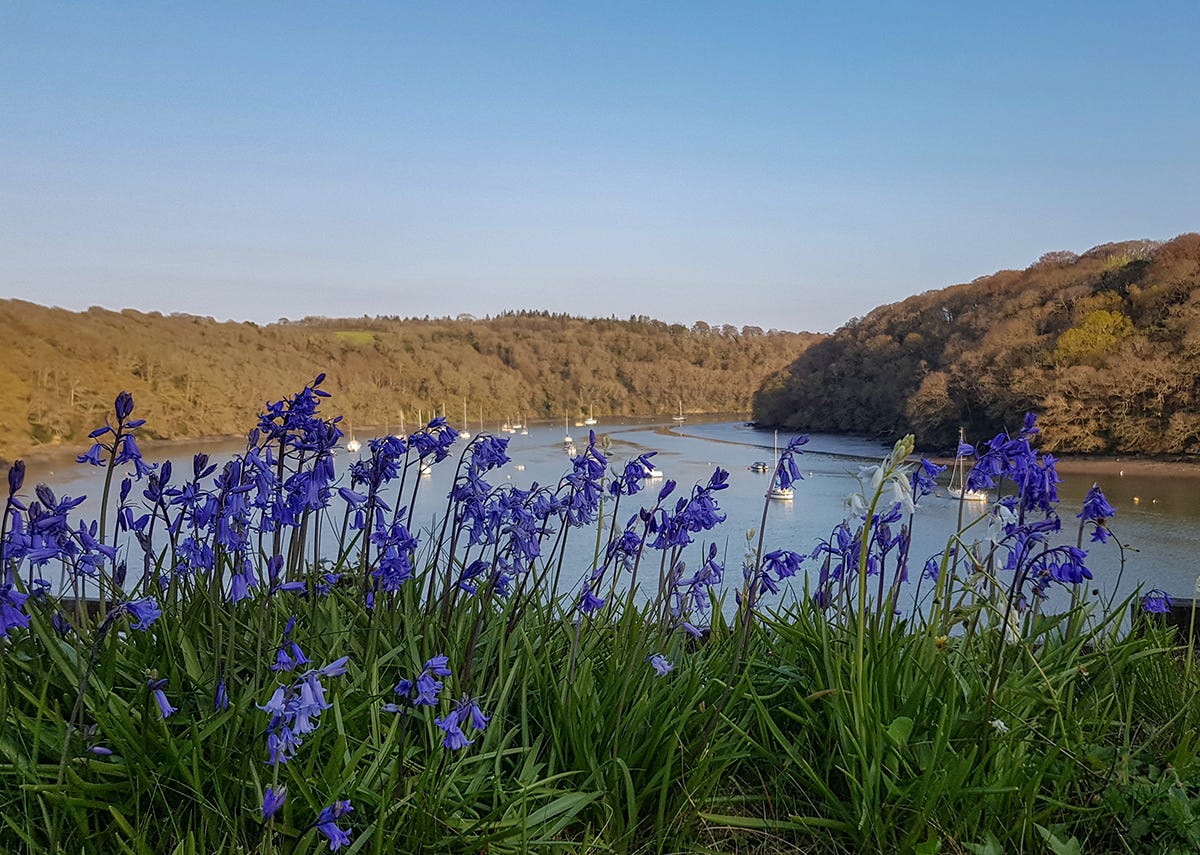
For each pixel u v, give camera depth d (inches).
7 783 102.1
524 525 137.2
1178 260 2817.4
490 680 142.8
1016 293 3693.4
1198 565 1071.6
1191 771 125.6
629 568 165.2
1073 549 132.3
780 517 1425.9
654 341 7052.2
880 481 122.6
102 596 125.7
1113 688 141.7
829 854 118.7
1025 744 124.0
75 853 98.5
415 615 149.3
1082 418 2410.2
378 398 4274.1
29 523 108.2
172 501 121.0
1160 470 2188.7
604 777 123.5
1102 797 121.7
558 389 6048.2
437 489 1363.2
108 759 107.1
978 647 152.6
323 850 99.9
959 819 115.9
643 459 152.3
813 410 4345.5
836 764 128.0
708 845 119.5
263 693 110.8
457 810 112.4
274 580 120.0
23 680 120.1
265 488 116.3
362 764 115.7
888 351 4020.7
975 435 2783.0
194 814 105.7
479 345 6245.1
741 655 140.8
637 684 136.1
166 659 123.1
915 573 576.1
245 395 2861.7
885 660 131.6
